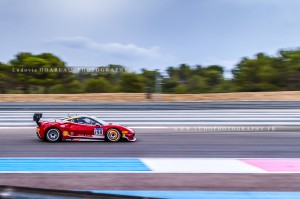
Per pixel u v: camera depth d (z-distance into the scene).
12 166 8.44
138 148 11.16
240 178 7.56
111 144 11.89
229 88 36.12
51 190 3.14
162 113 22.44
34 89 36.81
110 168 8.32
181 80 36.34
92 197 3.19
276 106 24.94
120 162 9.02
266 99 28.12
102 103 23.69
